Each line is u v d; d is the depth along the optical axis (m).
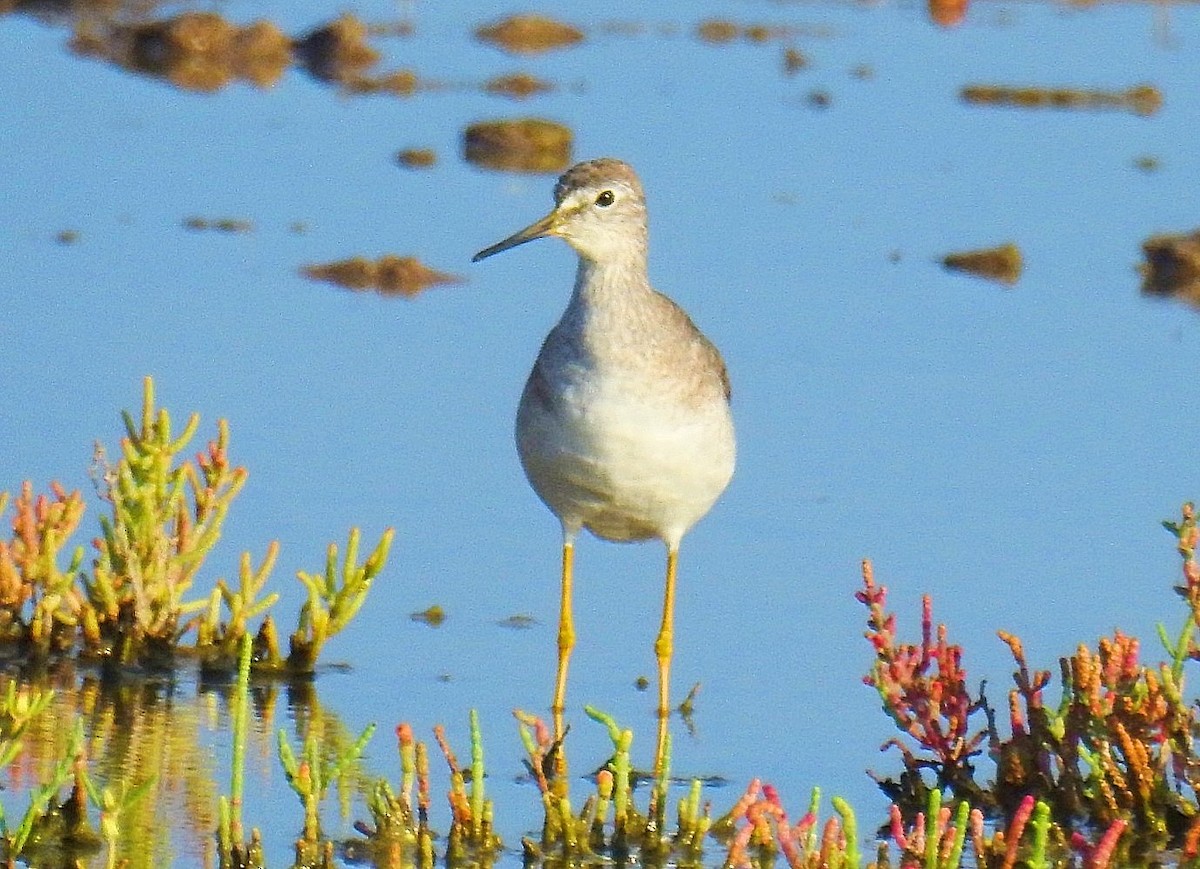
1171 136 25.42
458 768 10.59
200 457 13.13
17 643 12.73
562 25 28.97
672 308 12.45
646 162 23.41
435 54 27.81
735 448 12.62
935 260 20.86
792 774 11.67
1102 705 11.08
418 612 13.69
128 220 20.67
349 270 19.42
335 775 10.44
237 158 22.94
